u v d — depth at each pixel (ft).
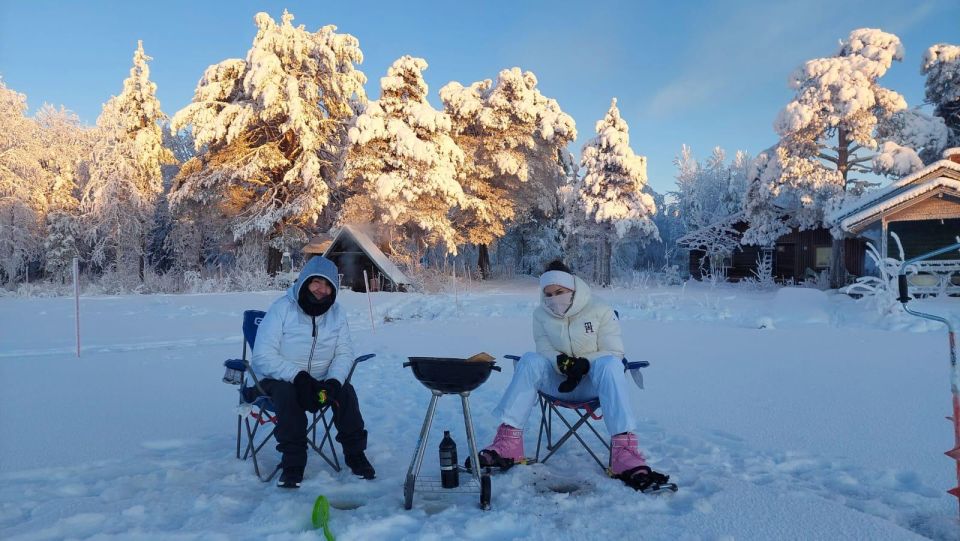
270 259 110.42
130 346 32.19
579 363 11.91
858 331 36.09
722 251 123.65
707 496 10.57
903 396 18.25
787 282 111.14
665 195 208.44
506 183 126.21
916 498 10.20
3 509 10.00
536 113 125.59
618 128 115.03
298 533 9.01
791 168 93.66
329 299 12.46
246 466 12.40
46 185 124.88
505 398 12.50
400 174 104.73
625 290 96.02
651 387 20.12
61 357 28.48
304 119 104.58
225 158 108.17
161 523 9.55
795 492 10.48
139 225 116.26
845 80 90.07
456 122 126.41
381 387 20.98
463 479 11.41
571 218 118.11
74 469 12.20
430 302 68.23
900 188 70.18
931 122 93.35
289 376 11.66
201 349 31.40
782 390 19.38
